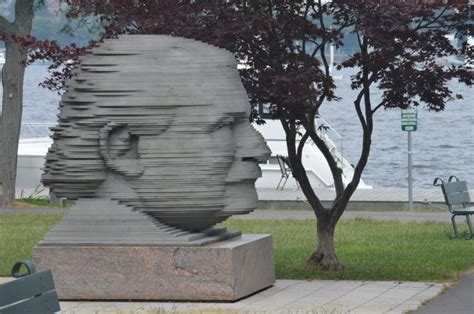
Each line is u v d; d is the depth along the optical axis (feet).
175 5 62.13
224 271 54.70
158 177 54.90
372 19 61.41
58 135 56.13
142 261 55.06
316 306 53.62
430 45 63.98
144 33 61.72
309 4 63.05
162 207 55.11
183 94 54.90
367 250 76.02
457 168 215.92
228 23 60.90
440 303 54.80
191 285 54.95
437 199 113.70
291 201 111.24
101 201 55.62
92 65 55.67
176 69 55.21
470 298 56.29
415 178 198.18
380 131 308.60
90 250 55.36
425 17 61.93
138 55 55.42
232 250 54.80
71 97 55.88
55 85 65.31
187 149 54.80
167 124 54.85
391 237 83.71
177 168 54.90
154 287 55.11
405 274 64.23
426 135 294.25
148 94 54.95
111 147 55.36
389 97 66.03
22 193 126.93
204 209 55.06
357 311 52.24
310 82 61.93
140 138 55.06
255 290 57.77
